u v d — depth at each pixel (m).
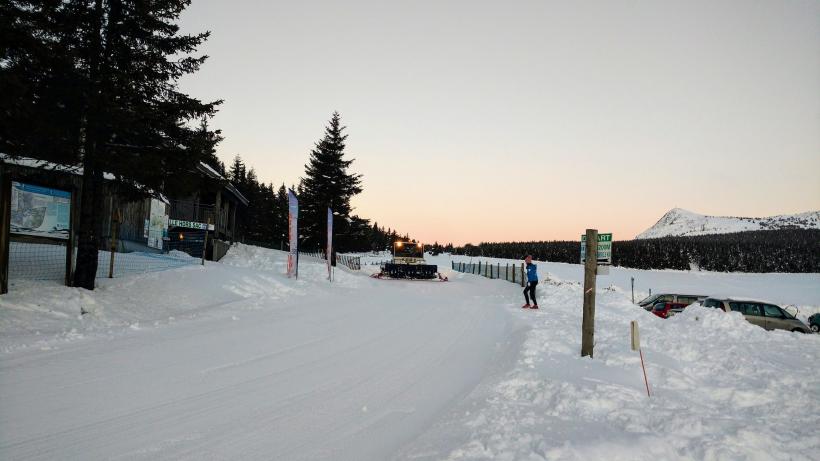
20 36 9.93
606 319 12.80
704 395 5.74
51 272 12.76
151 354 7.63
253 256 30.42
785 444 4.09
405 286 27.22
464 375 7.29
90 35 11.52
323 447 4.41
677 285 43.00
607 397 5.34
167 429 4.70
